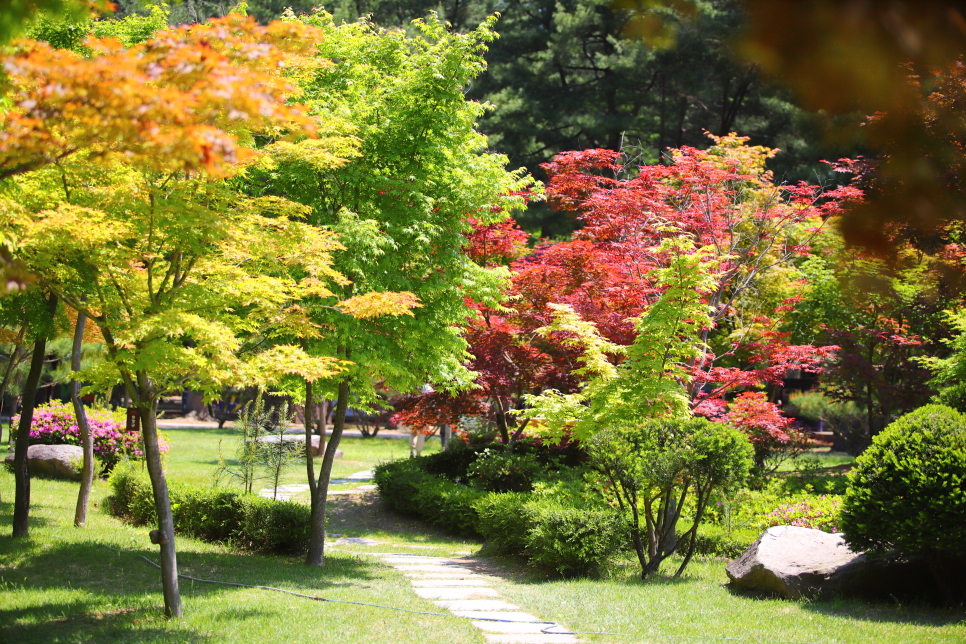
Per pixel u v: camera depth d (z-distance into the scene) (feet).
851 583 28.04
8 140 13.17
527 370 54.44
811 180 72.84
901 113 2.91
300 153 26.45
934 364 48.19
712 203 45.83
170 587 23.72
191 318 21.61
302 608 25.62
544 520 35.37
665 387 34.99
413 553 43.73
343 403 36.60
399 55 38.17
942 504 25.07
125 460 57.31
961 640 22.03
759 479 48.14
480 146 40.40
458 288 37.40
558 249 47.78
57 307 33.68
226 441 95.50
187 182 22.45
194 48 12.30
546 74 95.35
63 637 20.92
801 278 54.24
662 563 36.91
